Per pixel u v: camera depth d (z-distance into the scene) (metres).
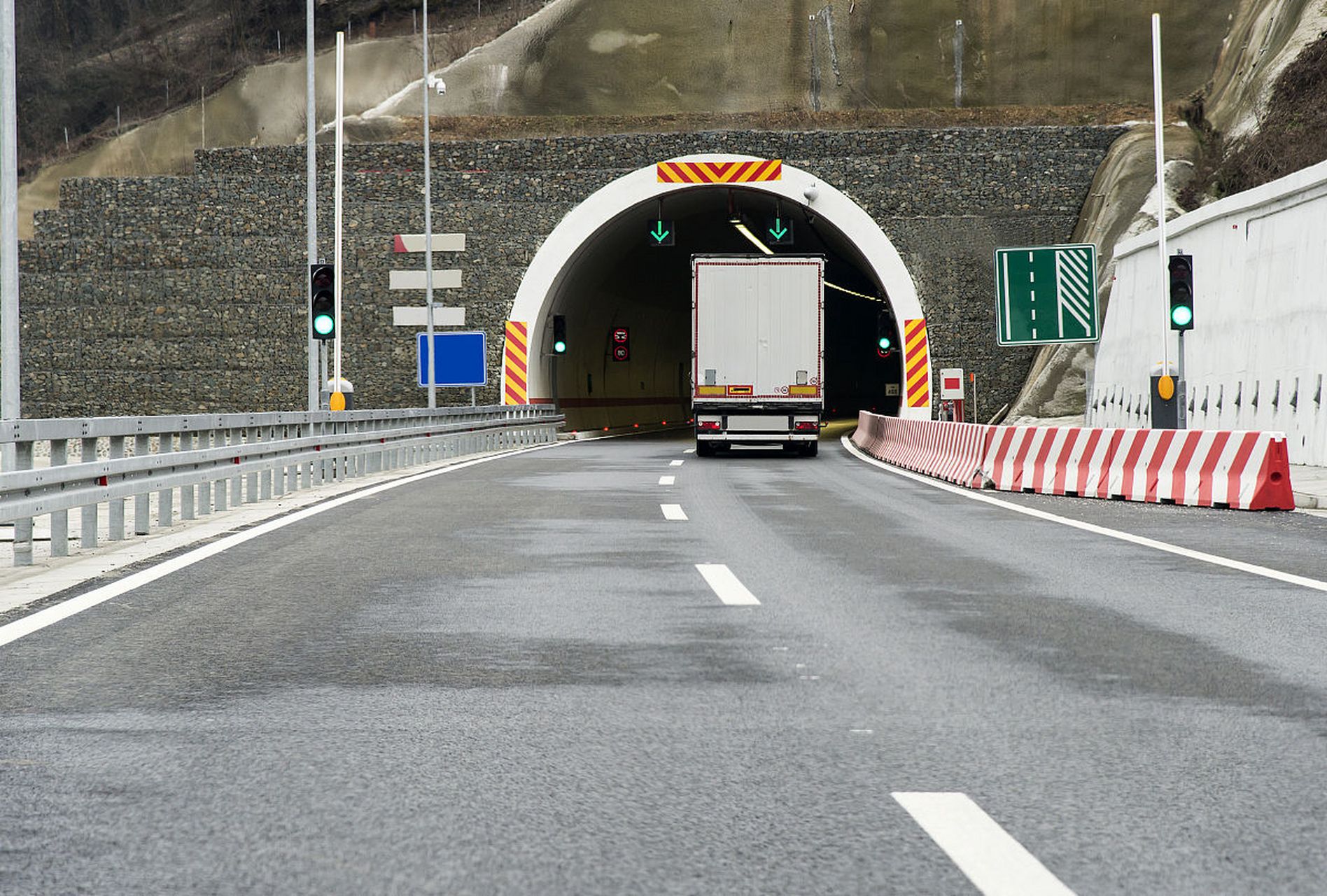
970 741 11.23
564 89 133.50
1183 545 25.56
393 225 99.06
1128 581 20.67
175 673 13.98
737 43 132.25
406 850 8.57
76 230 101.88
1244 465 33.81
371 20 170.50
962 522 30.28
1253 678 13.64
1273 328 51.44
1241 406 55.00
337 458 44.53
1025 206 95.00
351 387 58.84
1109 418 77.19
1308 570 21.97
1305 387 47.22
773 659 14.68
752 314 63.53
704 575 21.28
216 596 19.17
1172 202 83.56
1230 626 16.70
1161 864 8.24
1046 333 58.53
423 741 11.27
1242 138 86.50
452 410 62.72
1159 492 36.09
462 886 7.93
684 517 31.28
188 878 8.06
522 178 98.44
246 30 178.75
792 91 129.12
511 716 12.13
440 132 117.19
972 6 126.44
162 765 10.55
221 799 9.68
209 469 31.05
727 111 129.00
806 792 9.81
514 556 23.73
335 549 24.91
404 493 38.91
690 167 96.50
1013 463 42.03
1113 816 9.20
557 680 13.65
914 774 10.24
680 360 144.62
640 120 116.19
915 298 95.00
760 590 19.70
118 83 182.12
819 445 81.75
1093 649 15.20
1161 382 47.44
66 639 15.89
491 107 134.12
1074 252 58.34
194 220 100.88
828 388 173.00
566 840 8.77
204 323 100.50
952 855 8.43
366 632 16.31
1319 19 86.69
